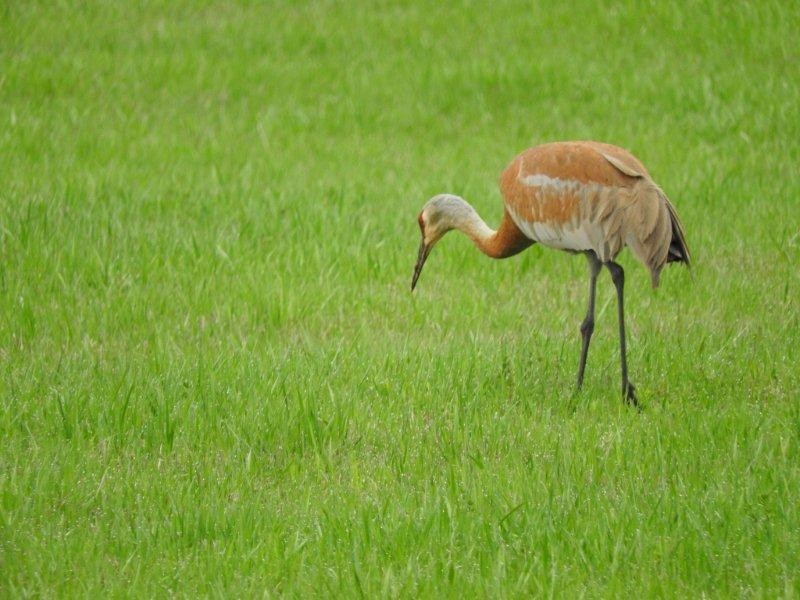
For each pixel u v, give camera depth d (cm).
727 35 3781
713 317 2141
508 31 4022
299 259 2402
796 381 1844
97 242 2456
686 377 1883
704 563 1318
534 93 3556
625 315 2183
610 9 4062
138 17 4300
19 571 1350
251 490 1547
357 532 1405
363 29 4112
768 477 1497
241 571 1345
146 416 1748
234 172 2994
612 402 1817
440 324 2145
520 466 1573
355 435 1706
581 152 1861
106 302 2189
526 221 1933
